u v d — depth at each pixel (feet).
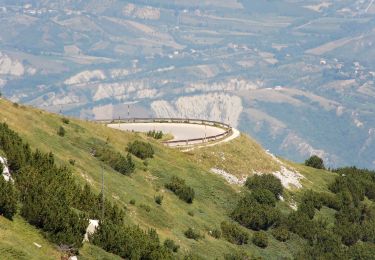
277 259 591.37
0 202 354.33
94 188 503.61
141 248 412.16
